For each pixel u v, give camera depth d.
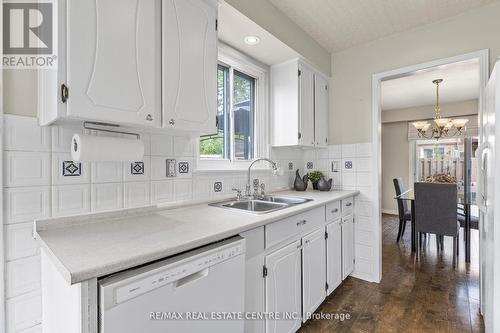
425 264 2.87
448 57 2.11
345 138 2.69
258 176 2.31
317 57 2.52
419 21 2.17
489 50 1.94
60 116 0.88
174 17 1.24
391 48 2.40
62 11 0.87
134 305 0.77
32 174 1.02
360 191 2.58
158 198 1.49
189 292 0.92
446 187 2.89
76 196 1.15
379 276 2.46
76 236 0.99
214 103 1.45
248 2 1.67
